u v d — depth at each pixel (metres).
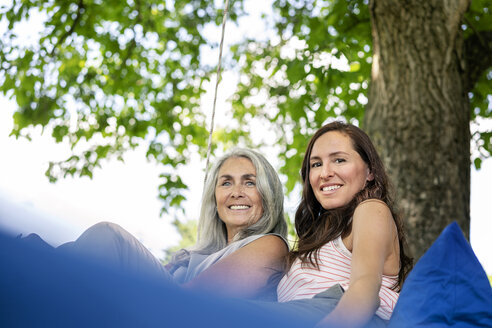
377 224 2.01
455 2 4.75
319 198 2.34
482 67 5.35
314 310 1.88
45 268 1.16
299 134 7.31
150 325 1.27
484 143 6.64
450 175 4.47
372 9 4.79
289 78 6.48
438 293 1.66
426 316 1.64
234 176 2.79
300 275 2.17
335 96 7.12
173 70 8.27
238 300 1.70
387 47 4.71
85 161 7.85
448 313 1.64
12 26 7.39
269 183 2.78
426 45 4.65
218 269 2.47
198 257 2.79
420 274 1.70
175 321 1.32
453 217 4.41
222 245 2.87
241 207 2.77
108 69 8.02
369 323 1.87
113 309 1.23
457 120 4.60
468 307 1.64
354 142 2.35
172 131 8.34
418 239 4.34
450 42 4.70
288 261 2.34
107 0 7.61
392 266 2.11
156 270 1.98
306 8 7.38
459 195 4.47
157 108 8.33
